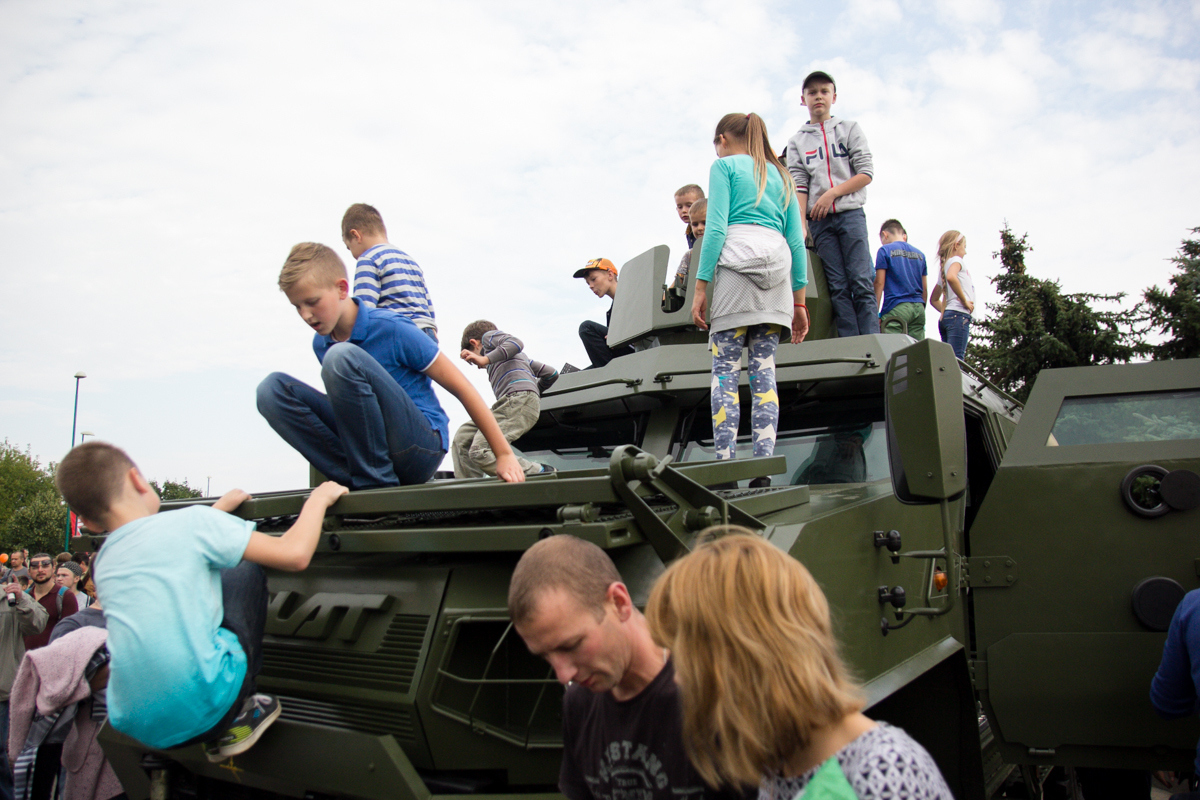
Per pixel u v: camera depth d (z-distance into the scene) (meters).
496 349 4.79
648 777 1.88
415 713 2.50
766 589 1.47
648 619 1.59
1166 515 3.65
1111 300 19.38
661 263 5.46
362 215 3.97
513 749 2.49
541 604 1.76
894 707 3.29
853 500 3.17
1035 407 4.11
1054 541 3.77
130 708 2.28
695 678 1.48
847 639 2.73
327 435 3.49
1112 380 4.09
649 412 5.07
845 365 4.40
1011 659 3.69
